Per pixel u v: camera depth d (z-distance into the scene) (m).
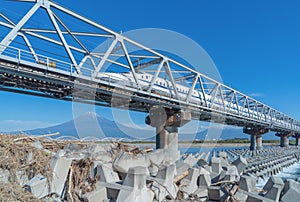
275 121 72.00
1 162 7.55
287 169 32.97
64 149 10.50
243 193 8.53
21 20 17.77
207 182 9.90
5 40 16.53
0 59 15.72
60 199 7.57
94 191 7.50
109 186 7.55
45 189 7.46
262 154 38.50
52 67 17.89
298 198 7.97
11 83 20.33
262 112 63.34
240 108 45.34
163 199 8.18
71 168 8.22
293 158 42.09
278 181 8.83
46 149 10.29
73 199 7.51
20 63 16.53
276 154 39.75
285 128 79.31
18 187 7.13
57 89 22.50
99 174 8.06
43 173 7.74
